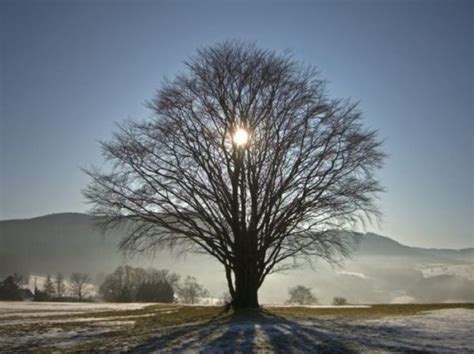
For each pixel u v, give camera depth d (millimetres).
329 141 33406
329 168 33312
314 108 33781
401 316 28344
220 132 34531
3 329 23484
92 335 21312
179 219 33906
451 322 24078
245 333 20797
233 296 35531
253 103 34688
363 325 23203
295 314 31453
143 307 44438
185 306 46125
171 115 34281
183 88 34688
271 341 18641
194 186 33844
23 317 30703
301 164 33844
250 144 34156
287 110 34125
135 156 33375
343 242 34281
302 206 33250
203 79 34781
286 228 34250
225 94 34625
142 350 17359
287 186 33750
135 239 34125
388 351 16172
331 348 16938
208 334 20734
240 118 34375
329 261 34781
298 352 16453
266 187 34219
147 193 33656
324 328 22203
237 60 34906
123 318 29641
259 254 34938
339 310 36594
